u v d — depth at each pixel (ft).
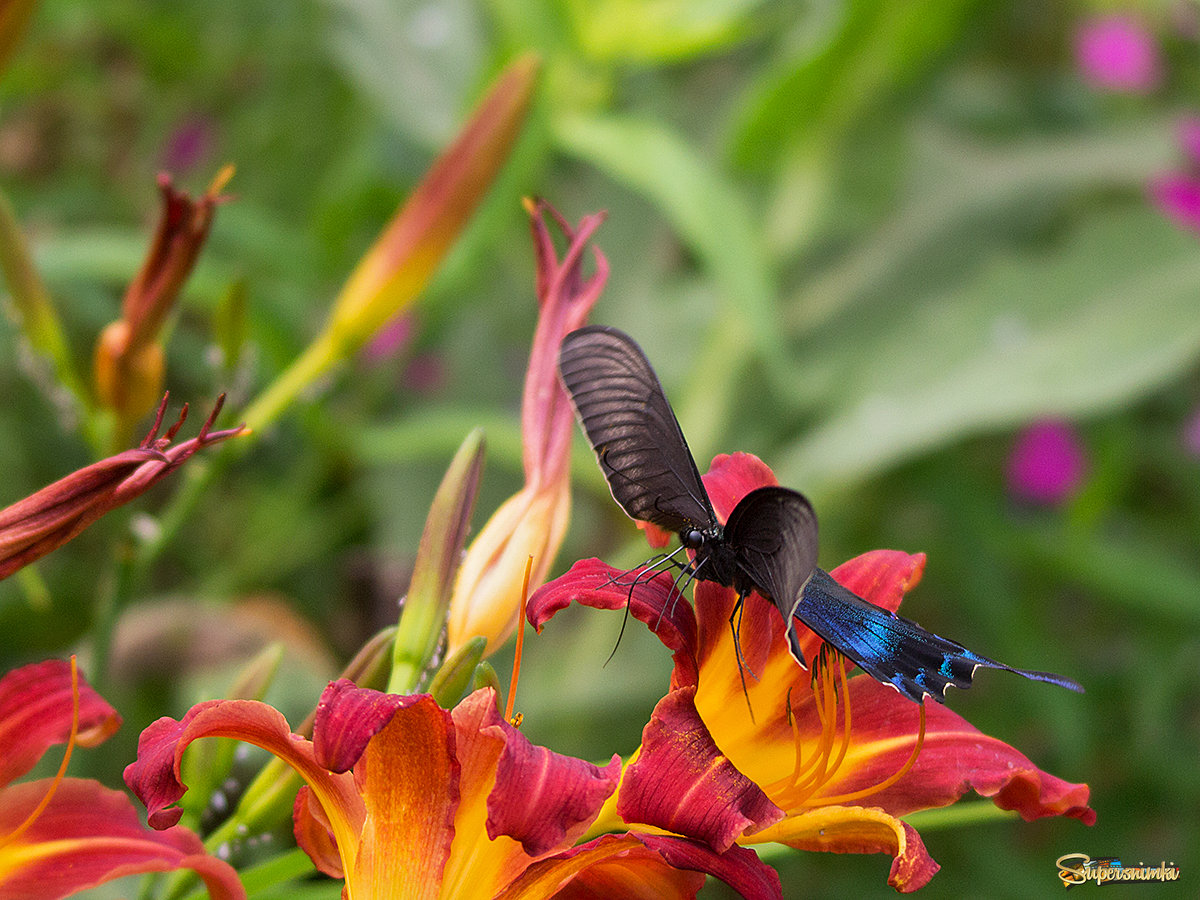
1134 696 3.61
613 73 3.38
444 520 2.13
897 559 2.13
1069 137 4.25
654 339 4.01
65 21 3.97
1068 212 4.22
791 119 3.51
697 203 2.94
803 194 3.73
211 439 1.98
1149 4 4.61
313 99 4.25
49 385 2.44
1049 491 3.90
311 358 2.53
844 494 3.79
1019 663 3.47
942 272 3.85
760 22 3.62
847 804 2.06
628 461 2.02
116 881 2.33
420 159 3.86
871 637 2.00
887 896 3.33
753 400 3.68
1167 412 4.26
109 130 4.26
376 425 3.88
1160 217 3.68
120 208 4.00
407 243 2.51
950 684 1.98
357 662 2.12
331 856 2.00
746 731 2.09
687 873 1.96
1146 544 3.81
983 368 3.55
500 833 1.89
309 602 3.59
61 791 1.98
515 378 4.11
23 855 1.96
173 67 4.15
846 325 3.76
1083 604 4.39
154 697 2.85
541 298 2.25
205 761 2.17
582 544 3.79
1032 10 4.99
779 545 1.99
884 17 3.25
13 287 2.39
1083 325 3.56
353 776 1.95
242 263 3.72
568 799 1.90
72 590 2.95
